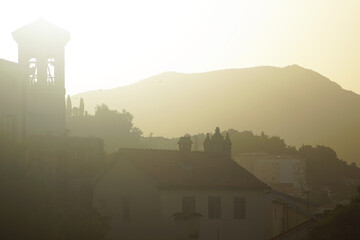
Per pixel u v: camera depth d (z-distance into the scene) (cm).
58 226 5741
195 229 7812
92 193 8344
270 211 9131
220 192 8425
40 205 5759
